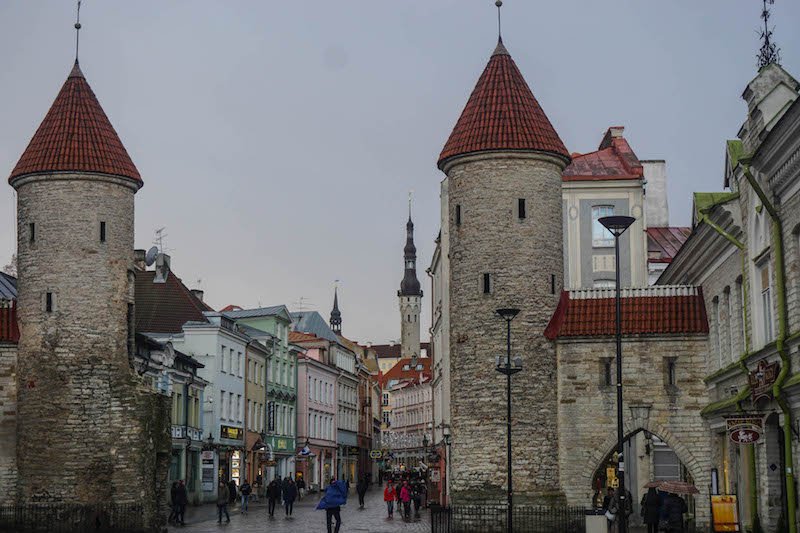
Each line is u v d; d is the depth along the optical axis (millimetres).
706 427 43875
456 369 46844
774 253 32469
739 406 36469
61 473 44812
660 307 45031
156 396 46812
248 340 88438
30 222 46312
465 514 44719
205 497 76500
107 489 44781
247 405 88375
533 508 44438
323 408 115188
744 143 36719
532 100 48094
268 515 61219
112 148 47062
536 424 45281
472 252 46781
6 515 43969
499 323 46031
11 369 46125
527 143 46594
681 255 46531
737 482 39312
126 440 45094
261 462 90812
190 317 81938
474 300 46500
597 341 44969
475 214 46875
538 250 46531
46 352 45406
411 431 182500
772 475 34219
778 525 33469
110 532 43844
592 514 36062
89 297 45750
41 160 46062
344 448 125562
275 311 99000
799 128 28672
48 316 45562
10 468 45500
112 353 45844
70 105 47281
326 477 115875
